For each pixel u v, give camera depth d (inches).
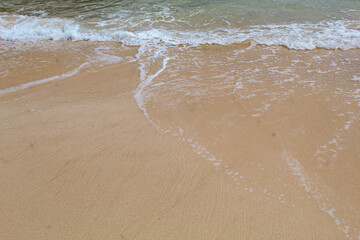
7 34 244.8
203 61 195.8
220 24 274.2
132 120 119.3
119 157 96.0
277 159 99.2
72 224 72.2
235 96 143.4
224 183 87.7
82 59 197.9
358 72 173.9
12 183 83.9
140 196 81.2
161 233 71.0
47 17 290.2
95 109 128.3
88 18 288.5
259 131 114.4
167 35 247.6
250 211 78.5
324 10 309.6
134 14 301.4
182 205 79.2
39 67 182.4
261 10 312.0
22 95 145.3
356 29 254.1
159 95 144.5
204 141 107.2
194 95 144.4
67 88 154.5
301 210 80.0
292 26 266.2
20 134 106.7
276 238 71.3
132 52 214.1
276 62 192.5
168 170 91.5
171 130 113.2
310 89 151.3
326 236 72.7
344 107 133.3
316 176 92.5
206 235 71.2
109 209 76.7
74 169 90.0
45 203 77.8
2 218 73.2
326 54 206.1
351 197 85.0
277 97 142.6
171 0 349.7
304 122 121.3
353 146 106.5
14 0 353.4
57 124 114.4
